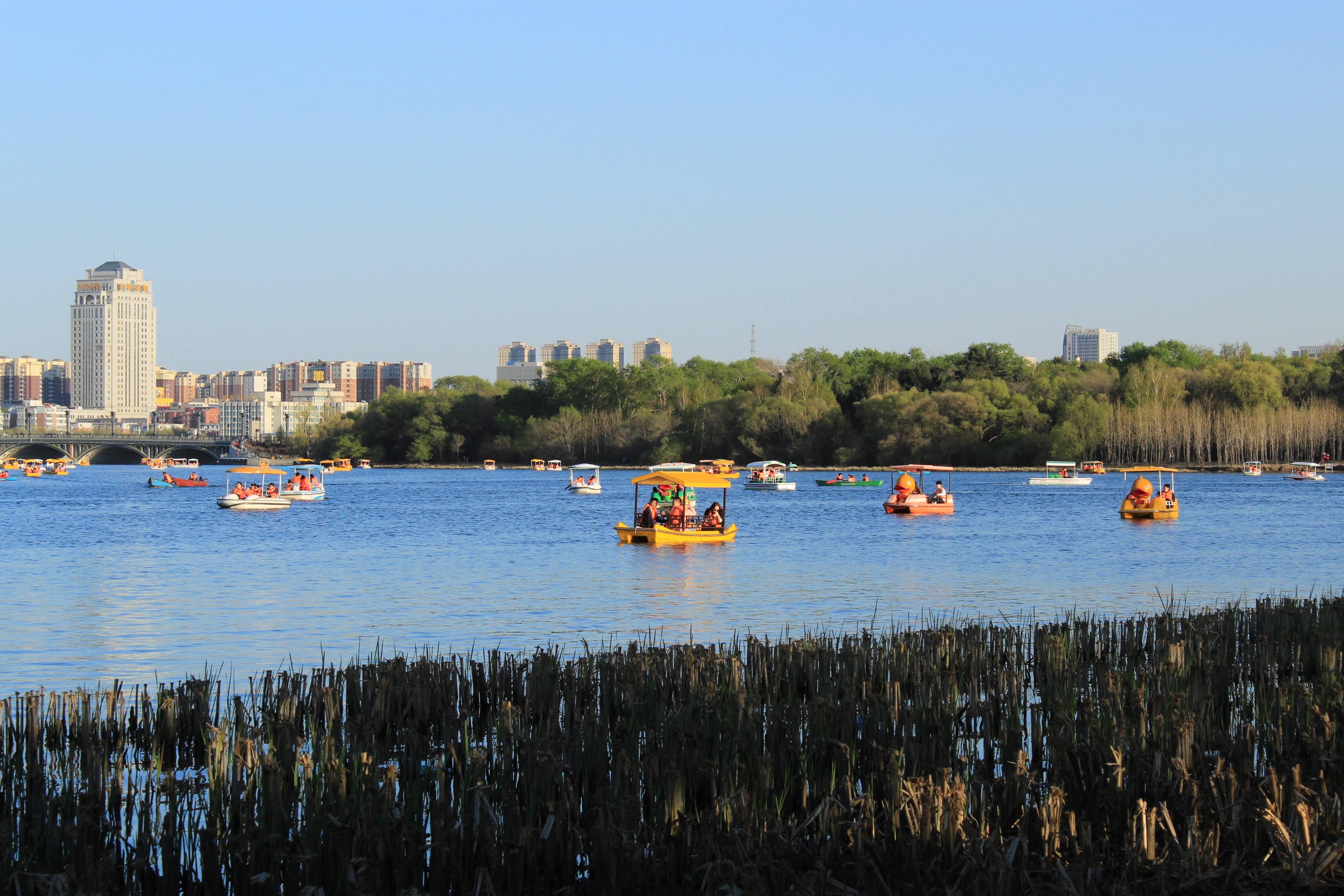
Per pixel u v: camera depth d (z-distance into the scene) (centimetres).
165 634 3180
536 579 4500
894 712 1872
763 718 1811
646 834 1460
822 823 1442
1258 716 1969
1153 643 2511
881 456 18512
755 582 4403
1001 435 18250
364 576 4634
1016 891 1307
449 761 1767
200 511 9994
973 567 4944
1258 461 17100
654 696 1975
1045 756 1798
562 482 17450
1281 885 1364
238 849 1341
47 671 2658
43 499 12319
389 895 1358
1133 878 1352
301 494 11619
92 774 1602
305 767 1554
